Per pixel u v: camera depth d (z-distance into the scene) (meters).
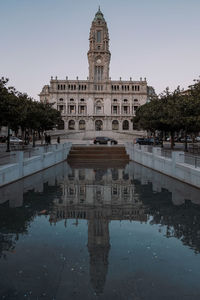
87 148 32.56
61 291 4.40
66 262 5.41
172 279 4.78
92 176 17.06
